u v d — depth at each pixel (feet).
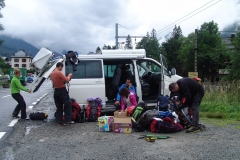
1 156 15.19
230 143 17.57
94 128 22.56
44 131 21.58
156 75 28.78
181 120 22.52
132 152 15.66
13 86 27.27
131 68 28.91
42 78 27.02
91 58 27.09
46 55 27.61
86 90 26.45
